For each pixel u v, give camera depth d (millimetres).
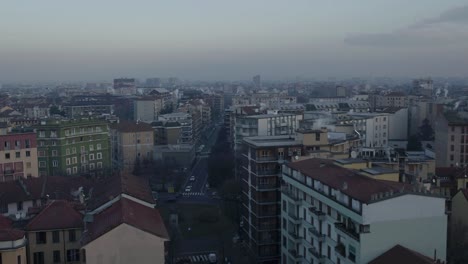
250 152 153250
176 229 182250
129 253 88750
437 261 81438
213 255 153625
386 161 143875
